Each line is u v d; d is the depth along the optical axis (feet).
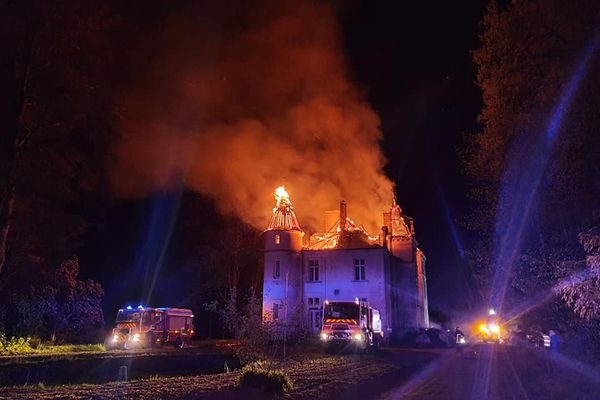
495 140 50.31
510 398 46.55
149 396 37.06
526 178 46.03
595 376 50.70
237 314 54.70
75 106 94.43
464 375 66.33
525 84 44.32
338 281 165.37
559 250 46.11
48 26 87.66
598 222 38.45
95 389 40.86
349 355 90.79
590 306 36.65
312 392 43.55
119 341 119.75
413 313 181.16
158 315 125.59
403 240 189.26
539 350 66.95
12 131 87.45
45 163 97.45
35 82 90.12
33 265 115.85
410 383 57.77
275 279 168.86
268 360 52.80
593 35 37.86
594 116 37.76
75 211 136.05
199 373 69.21
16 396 37.01
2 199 86.74
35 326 116.98
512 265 54.44
